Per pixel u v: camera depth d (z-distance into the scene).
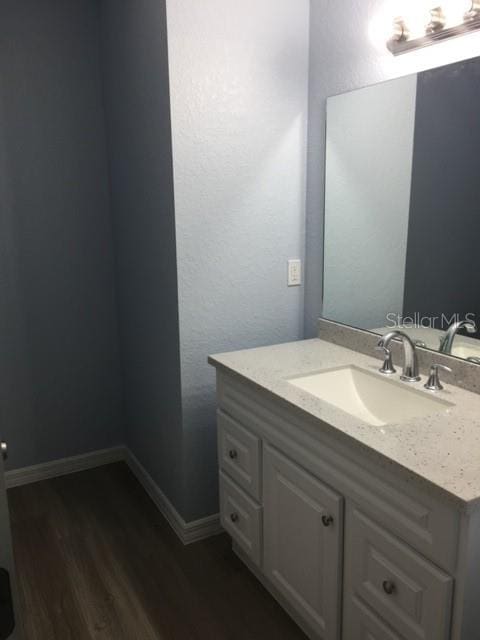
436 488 1.09
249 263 2.20
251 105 2.07
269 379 1.74
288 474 1.64
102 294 2.81
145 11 2.00
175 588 2.01
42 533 2.35
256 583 2.03
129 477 2.83
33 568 2.12
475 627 1.17
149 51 2.02
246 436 1.85
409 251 1.80
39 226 2.60
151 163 2.14
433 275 1.72
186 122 1.95
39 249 2.62
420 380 1.71
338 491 1.45
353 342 2.09
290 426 1.60
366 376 1.84
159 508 2.52
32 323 2.67
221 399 2.01
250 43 2.02
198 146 1.99
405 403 1.68
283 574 1.76
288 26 2.10
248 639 1.77
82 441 2.91
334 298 2.19
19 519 2.46
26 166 2.53
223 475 2.07
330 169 2.12
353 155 2.00
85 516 2.48
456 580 1.13
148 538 2.31
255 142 2.12
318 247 2.26
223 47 1.97
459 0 1.51
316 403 1.53
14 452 2.74
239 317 2.22
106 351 2.88
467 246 1.59
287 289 2.33
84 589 2.00
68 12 2.50
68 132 2.59
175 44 1.88
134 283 2.52
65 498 2.63
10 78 2.43
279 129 2.16
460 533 1.10
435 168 1.67
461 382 1.64
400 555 1.25
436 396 1.57
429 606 1.19
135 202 2.37
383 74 1.84
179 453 2.23
